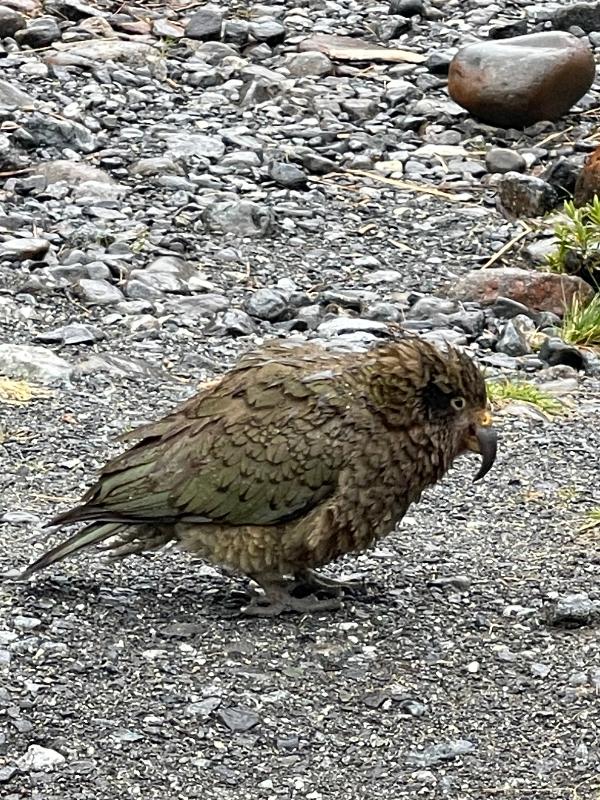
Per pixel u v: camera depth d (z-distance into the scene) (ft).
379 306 34.91
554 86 45.42
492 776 18.47
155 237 37.52
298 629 21.25
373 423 20.83
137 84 46.98
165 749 18.61
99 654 20.34
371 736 19.11
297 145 43.96
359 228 39.65
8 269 35.01
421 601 22.34
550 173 41.63
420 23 53.83
